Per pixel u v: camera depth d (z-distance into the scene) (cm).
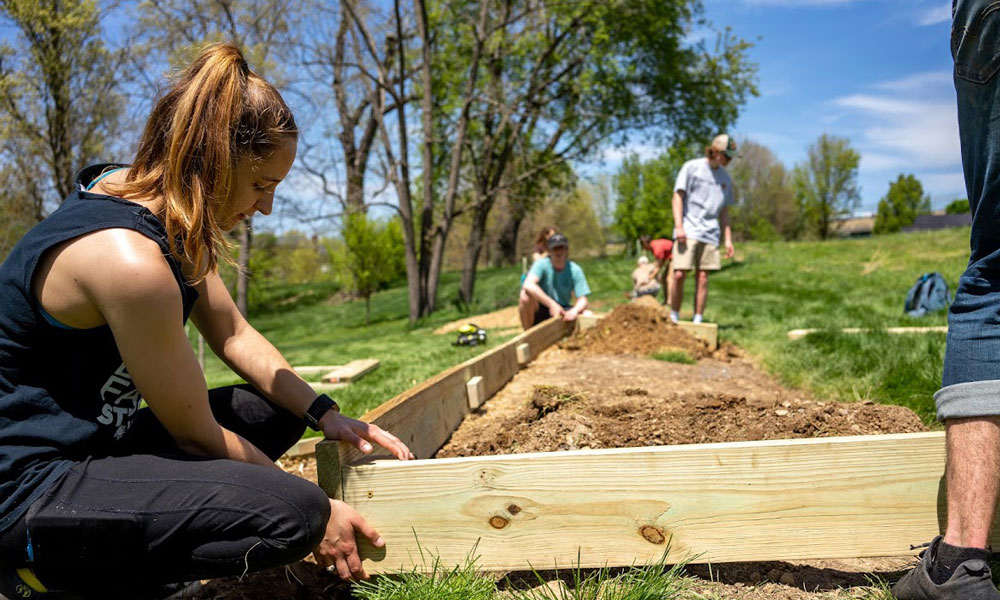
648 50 2017
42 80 1091
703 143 2109
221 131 161
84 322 155
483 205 1953
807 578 195
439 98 1950
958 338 169
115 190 162
